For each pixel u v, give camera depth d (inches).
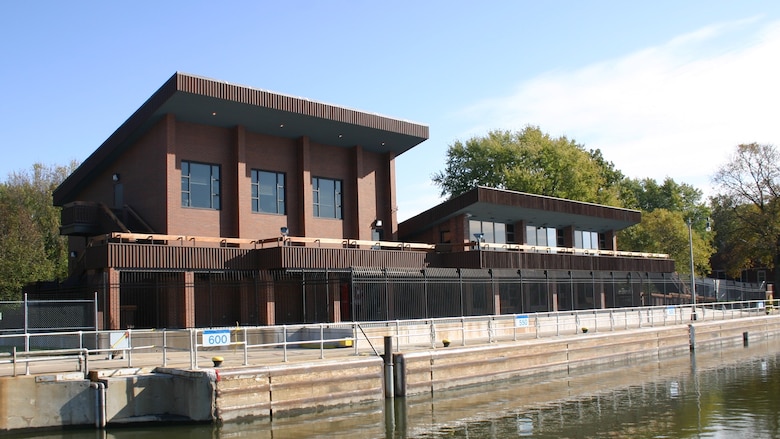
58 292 1339.8
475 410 952.3
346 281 1368.1
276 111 1408.7
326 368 935.0
